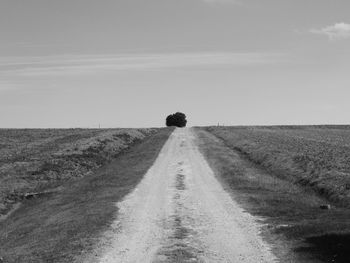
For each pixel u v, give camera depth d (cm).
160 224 2638
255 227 2530
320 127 15550
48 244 2266
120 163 5844
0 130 12950
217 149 7069
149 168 5084
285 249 2106
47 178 4872
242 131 11762
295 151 5734
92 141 7731
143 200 3341
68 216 2945
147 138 10275
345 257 1917
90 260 1978
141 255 2053
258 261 1958
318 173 3938
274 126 15850
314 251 2033
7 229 2977
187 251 2114
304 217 2727
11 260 2038
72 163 5703
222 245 2208
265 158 5419
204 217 2800
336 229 2322
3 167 5384
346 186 3347
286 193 3559
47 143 8600
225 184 3991
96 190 3906
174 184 4031
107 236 2361
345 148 6297
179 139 9144
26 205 3800
